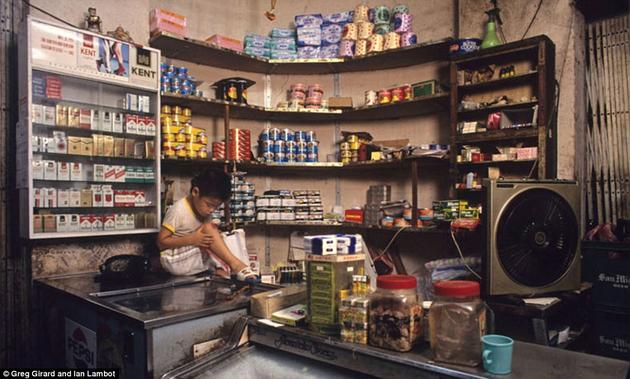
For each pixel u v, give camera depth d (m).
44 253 2.65
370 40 3.61
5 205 2.66
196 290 2.00
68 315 1.95
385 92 3.59
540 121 2.74
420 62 3.78
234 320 1.60
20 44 2.54
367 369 1.15
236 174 3.52
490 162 3.01
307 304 1.33
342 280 1.28
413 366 1.06
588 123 3.21
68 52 2.58
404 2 3.95
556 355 1.14
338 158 4.08
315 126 4.25
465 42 3.10
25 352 2.66
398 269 3.80
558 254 2.21
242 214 3.58
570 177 2.93
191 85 3.32
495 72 3.12
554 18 3.02
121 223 2.84
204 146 3.36
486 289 2.11
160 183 3.02
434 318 1.08
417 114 3.87
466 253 3.43
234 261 2.31
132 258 2.30
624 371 1.03
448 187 3.64
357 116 4.04
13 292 2.67
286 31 3.85
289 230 4.29
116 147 2.87
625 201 3.07
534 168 2.86
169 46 3.34
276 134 3.74
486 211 2.12
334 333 1.27
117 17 3.09
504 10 3.24
